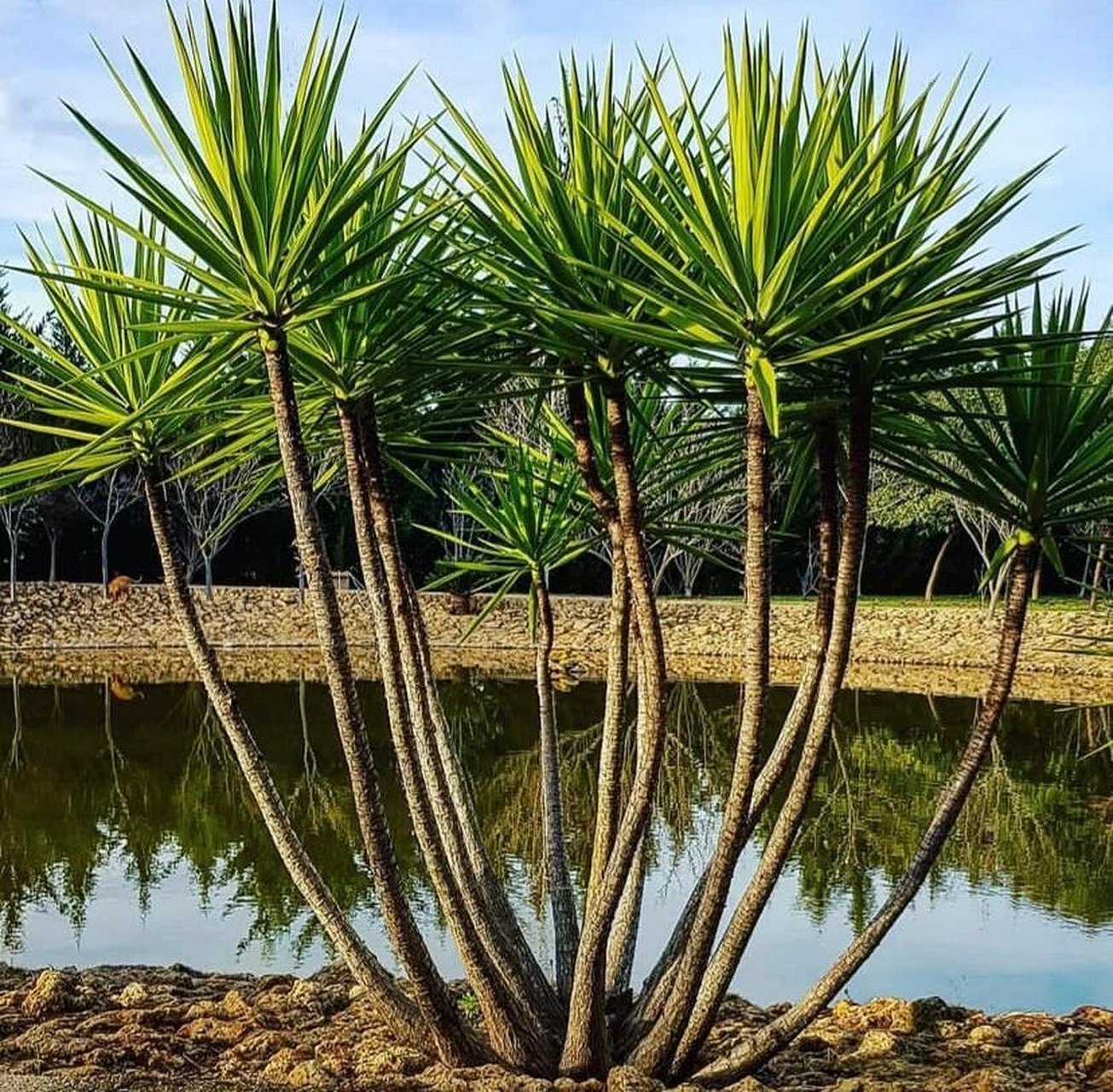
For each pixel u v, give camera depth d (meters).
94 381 4.44
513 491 5.83
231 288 3.84
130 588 33.06
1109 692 22.97
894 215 3.62
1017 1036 5.47
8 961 7.89
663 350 4.20
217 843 11.62
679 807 13.28
